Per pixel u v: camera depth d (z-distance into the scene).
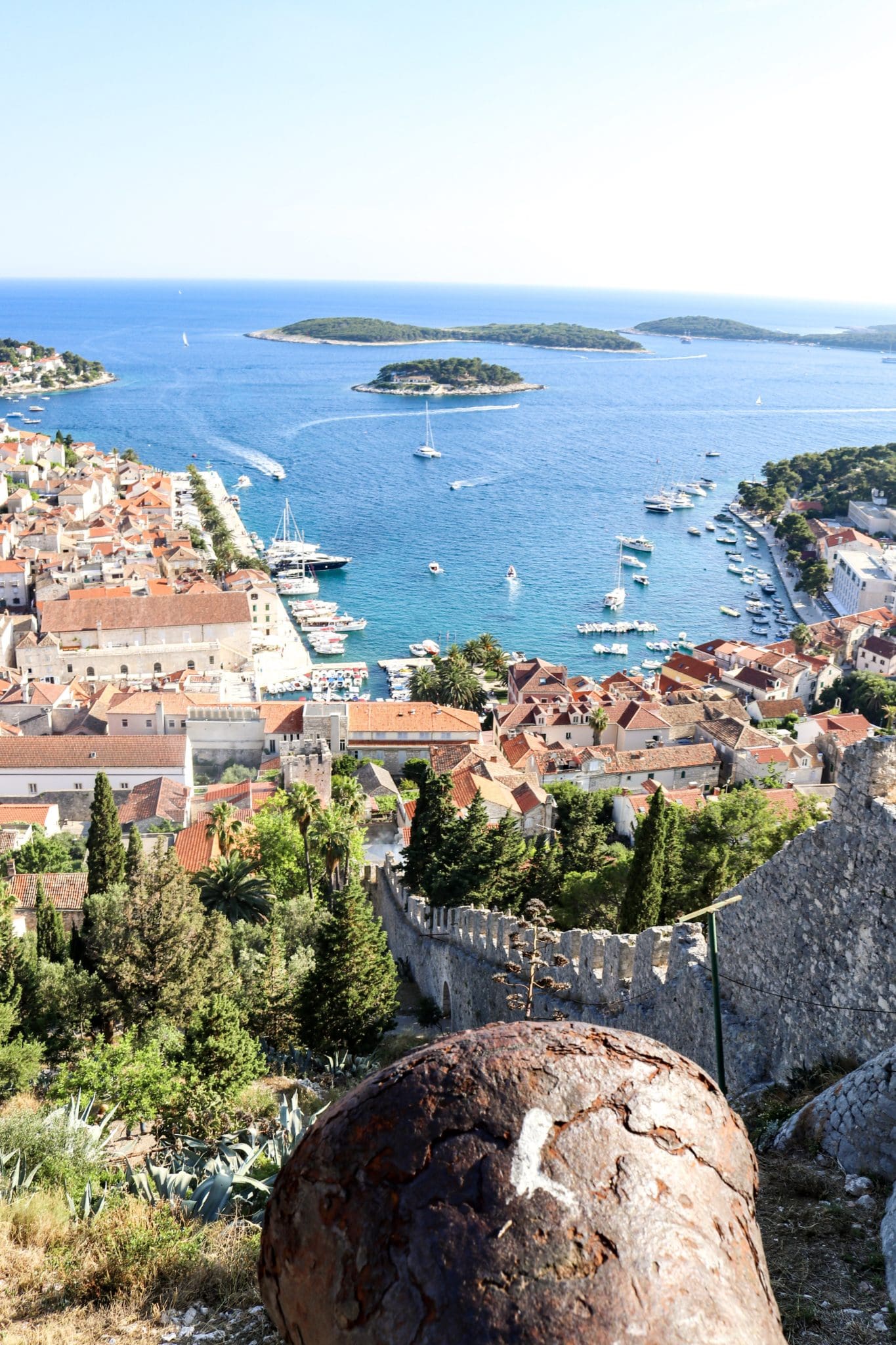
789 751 117.88
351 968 45.00
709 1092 6.63
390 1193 5.75
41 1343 14.05
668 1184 5.80
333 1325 5.68
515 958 39.44
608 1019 31.97
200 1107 31.16
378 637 191.38
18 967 45.78
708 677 160.25
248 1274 15.70
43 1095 37.62
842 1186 17.34
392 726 125.31
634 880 48.34
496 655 173.50
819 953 22.53
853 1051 21.38
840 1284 14.64
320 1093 37.34
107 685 136.12
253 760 121.69
